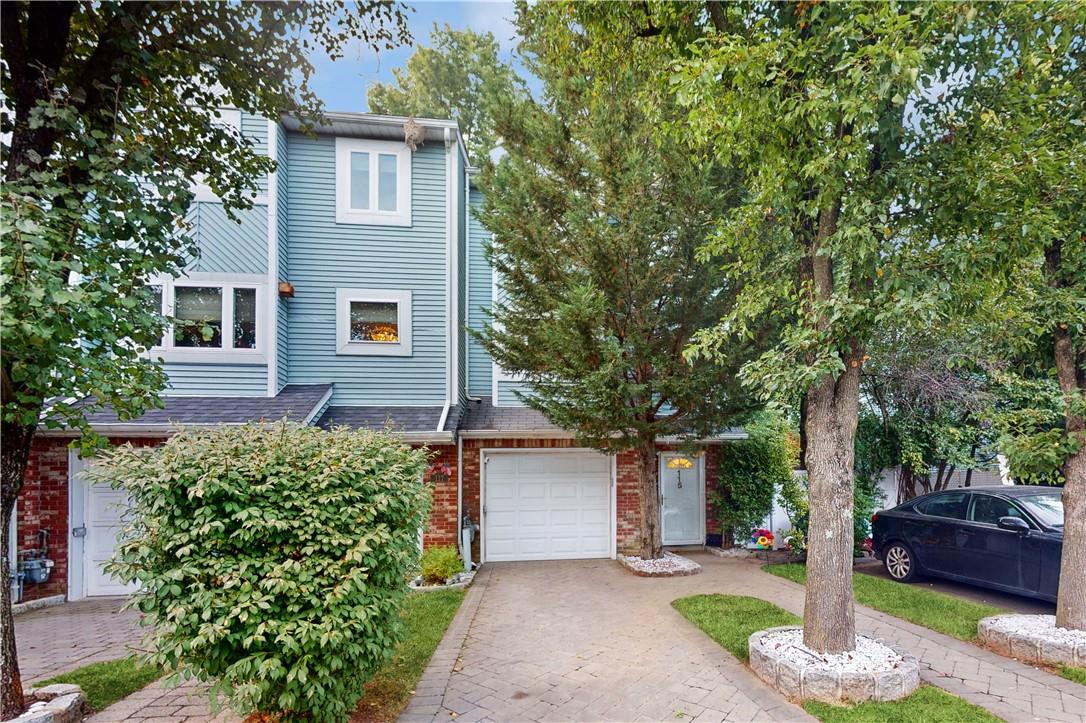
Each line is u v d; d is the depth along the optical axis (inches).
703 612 248.8
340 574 145.4
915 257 167.6
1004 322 209.2
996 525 270.8
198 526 140.3
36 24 167.2
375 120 395.2
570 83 313.9
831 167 162.1
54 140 167.0
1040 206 171.6
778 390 181.6
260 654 137.6
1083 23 154.3
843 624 178.9
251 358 368.5
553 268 320.2
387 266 407.8
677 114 254.7
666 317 311.6
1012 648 196.9
